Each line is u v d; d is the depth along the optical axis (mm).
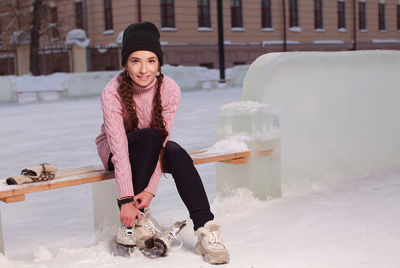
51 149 6035
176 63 22781
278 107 3158
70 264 2137
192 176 2186
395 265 2020
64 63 22734
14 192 2072
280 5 26594
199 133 6727
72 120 9234
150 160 2182
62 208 3352
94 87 16000
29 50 23844
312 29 27922
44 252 2293
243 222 2676
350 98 3658
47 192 3811
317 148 3447
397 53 3996
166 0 22781
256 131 2992
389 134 3984
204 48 23547
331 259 2092
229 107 3070
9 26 23297
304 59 3287
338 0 29281
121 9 22656
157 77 2324
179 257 2174
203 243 2107
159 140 2197
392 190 3273
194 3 23297
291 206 2959
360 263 2043
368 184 3459
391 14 32156
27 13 23109
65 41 22469
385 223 2574
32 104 13734
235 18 25172
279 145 3086
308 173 3402
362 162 3789
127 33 2242
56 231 2836
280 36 26641
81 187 3936
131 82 2279
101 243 2412
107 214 2506
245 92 3121
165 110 2357
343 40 29625
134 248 2244
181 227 2232
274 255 2152
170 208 3154
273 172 3088
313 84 3381
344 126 3629
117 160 2168
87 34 24531
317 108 3426
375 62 3830
